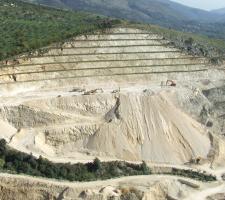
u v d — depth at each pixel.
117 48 144.62
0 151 94.00
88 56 137.38
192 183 99.19
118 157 104.94
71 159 99.69
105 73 135.75
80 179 91.00
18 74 120.44
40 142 102.00
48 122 107.38
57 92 120.12
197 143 114.81
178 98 127.06
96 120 112.19
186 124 117.81
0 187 86.06
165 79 143.62
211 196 96.31
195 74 149.88
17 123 105.44
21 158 92.56
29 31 141.88
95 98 115.69
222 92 140.62
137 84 136.50
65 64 131.00
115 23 153.75
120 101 116.25
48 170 91.00
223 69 155.88
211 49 166.38
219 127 127.19
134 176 96.62
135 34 151.62
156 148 109.06
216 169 108.88
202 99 131.25
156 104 117.69
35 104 109.25
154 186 93.31
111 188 89.50
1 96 112.50
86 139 107.06
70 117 109.75
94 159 98.69
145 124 113.00
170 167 104.00
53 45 134.12
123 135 109.12
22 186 86.62
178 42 159.75
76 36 139.88
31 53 127.69
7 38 133.75
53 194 86.44
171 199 93.94
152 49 150.62
